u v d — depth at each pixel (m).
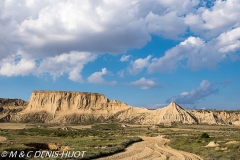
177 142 64.69
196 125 182.62
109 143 59.53
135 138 76.38
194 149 50.84
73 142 61.44
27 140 62.84
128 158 41.72
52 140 65.81
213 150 47.69
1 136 75.50
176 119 199.38
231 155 40.34
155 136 92.31
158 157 43.50
